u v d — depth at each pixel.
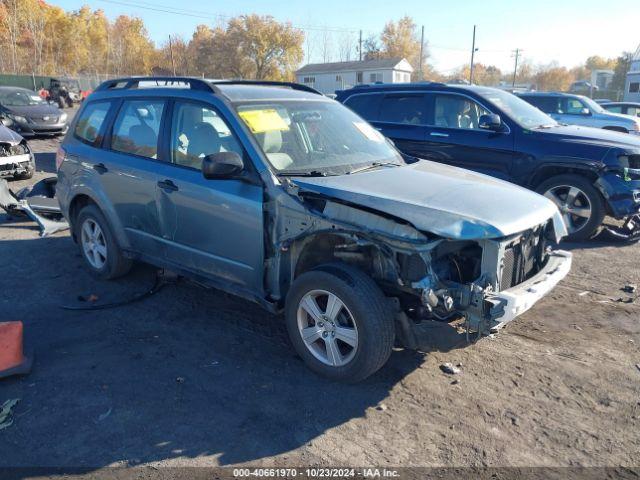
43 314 4.89
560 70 84.94
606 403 3.65
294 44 63.34
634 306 5.23
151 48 74.56
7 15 57.56
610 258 6.71
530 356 4.24
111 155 5.23
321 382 3.86
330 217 3.70
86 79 54.88
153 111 4.91
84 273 5.92
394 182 4.04
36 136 17.08
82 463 3.02
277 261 4.00
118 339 4.45
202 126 4.46
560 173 7.49
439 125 8.34
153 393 3.70
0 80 42.41
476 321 3.40
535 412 3.54
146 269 6.03
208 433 3.29
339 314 3.75
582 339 4.54
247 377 3.91
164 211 4.68
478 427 3.38
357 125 5.08
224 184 4.18
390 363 4.11
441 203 3.64
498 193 3.99
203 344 4.39
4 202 7.82
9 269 6.01
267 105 4.55
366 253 3.76
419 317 3.66
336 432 3.32
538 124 7.98
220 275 4.42
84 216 5.66
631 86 44.59
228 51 63.09
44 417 3.42
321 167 4.25
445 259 3.64
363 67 64.00
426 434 3.31
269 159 4.09
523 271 3.88
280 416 3.47
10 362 3.81
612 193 7.02
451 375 3.95
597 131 8.03
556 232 4.13
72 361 4.09
